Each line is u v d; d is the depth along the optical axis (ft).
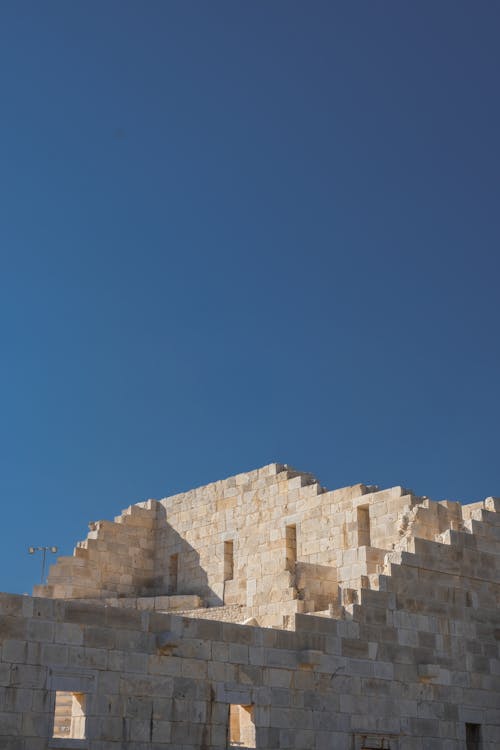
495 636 121.19
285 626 102.73
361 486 141.38
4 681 78.33
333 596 121.29
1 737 76.89
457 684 114.01
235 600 156.66
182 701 88.17
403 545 119.75
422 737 107.86
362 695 103.50
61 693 125.90
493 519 127.85
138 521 177.78
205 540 167.22
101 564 170.40
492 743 115.34
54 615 82.74
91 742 81.25
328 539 143.43
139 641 87.04
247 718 94.27
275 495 156.25
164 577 173.27
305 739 96.53
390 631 109.40
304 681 98.48
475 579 122.01
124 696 84.58
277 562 151.33
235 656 93.56
